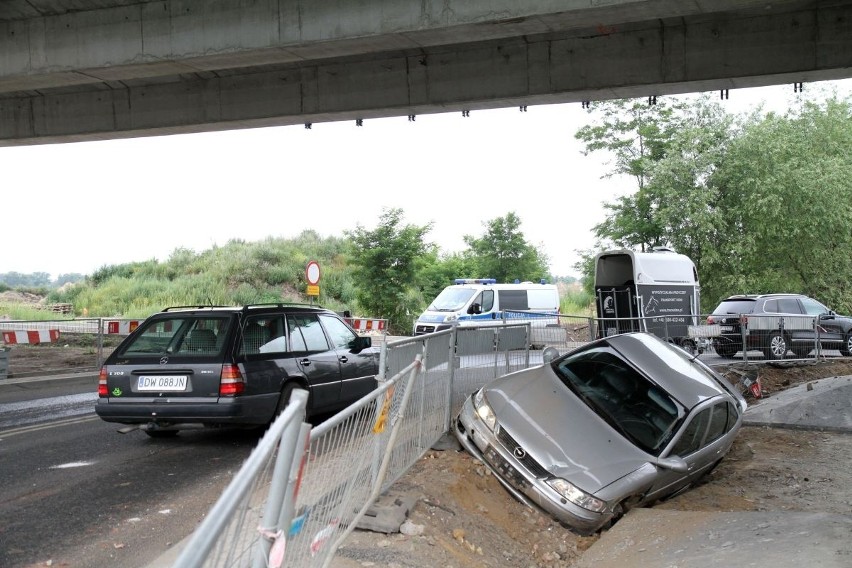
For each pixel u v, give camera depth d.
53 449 8.59
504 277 45.62
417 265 32.44
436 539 5.42
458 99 15.92
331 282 44.66
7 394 13.54
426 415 7.66
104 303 38.41
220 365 8.20
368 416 4.98
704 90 15.07
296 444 2.72
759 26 13.93
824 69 13.53
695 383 8.45
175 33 13.20
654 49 14.57
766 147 30.66
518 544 6.30
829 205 30.66
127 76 14.24
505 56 15.57
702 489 8.66
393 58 16.36
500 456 7.37
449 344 8.67
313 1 12.44
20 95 19.30
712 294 32.38
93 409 11.75
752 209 30.56
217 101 17.86
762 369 16.67
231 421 8.23
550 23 11.68
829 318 20.56
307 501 3.48
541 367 8.88
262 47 12.71
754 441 11.26
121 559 5.11
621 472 7.01
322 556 3.90
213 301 39.12
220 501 1.98
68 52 13.80
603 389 8.18
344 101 16.81
